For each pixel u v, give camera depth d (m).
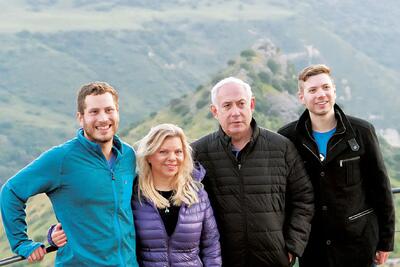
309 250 5.79
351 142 5.55
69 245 4.76
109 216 4.77
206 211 5.14
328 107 5.57
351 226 5.59
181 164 5.05
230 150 5.37
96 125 4.80
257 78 98.56
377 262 5.85
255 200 5.30
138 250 5.07
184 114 98.00
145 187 5.02
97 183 4.75
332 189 5.58
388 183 5.62
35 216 66.94
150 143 5.01
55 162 4.75
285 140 5.48
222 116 5.33
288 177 5.44
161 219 5.00
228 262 5.34
